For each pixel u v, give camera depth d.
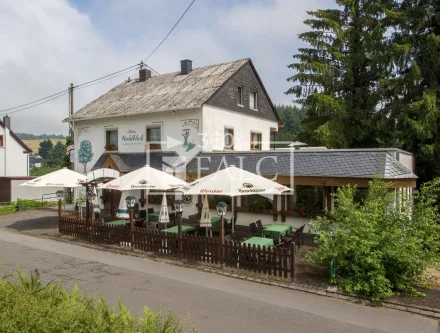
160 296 7.48
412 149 19.02
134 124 19.66
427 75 18.73
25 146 34.94
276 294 7.61
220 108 18.59
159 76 24.28
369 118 21.16
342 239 7.95
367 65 22.55
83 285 8.16
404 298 7.24
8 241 13.30
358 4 22.56
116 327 3.85
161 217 12.77
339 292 7.57
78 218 13.47
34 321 3.89
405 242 7.66
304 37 23.70
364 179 11.47
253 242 10.07
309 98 23.47
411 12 19.39
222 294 7.61
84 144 22.02
